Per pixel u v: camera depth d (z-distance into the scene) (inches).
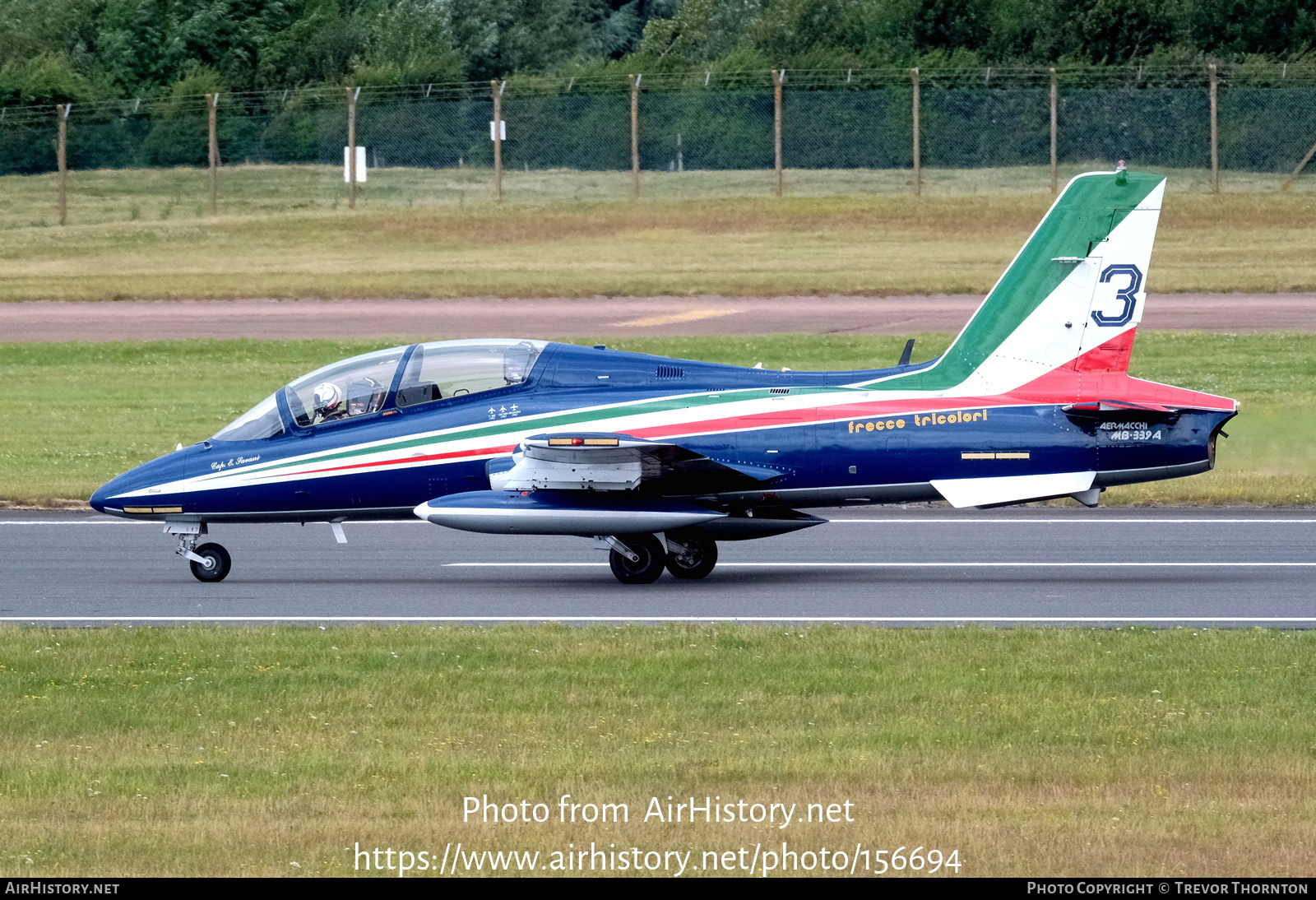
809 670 1675.7
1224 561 2447.1
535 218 7657.5
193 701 1583.4
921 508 3085.6
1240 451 3521.2
